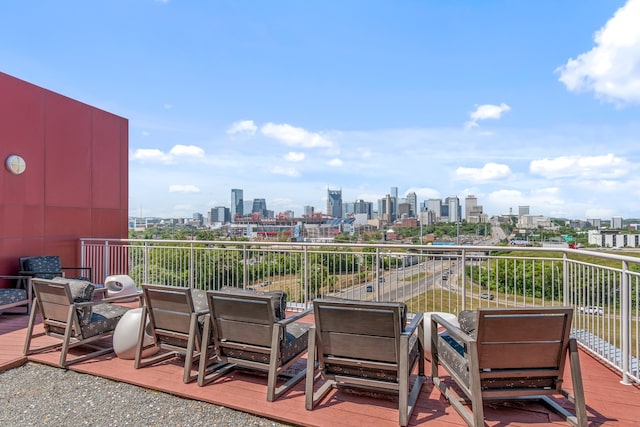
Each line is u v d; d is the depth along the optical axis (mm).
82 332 3549
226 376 3238
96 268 7434
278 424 2545
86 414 2688
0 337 4344
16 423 2576
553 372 2373
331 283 5297
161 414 2682
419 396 2881
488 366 2352
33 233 6633
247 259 5844
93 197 7832
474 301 4590
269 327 2814
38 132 6738
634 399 2768
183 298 3115
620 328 3092
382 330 2512
